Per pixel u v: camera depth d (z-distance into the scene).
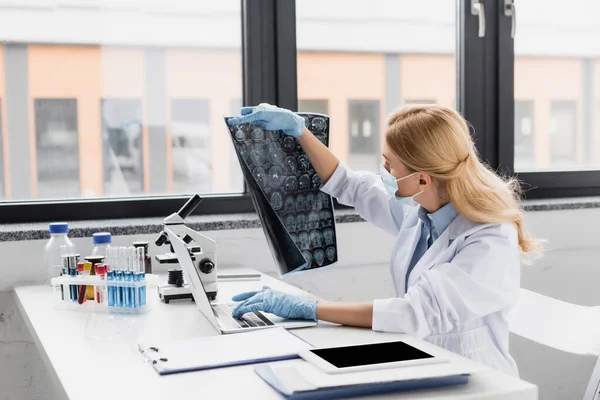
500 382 1.16
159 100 2.42
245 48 2.45
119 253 1.69
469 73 2.71
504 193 1.65
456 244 1.61
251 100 2.46
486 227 1.60
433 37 2.71
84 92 2.36
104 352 1.33
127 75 2.39
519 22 2.81
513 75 2.75
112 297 1.65
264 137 1.81
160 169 2.45
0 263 2.08
